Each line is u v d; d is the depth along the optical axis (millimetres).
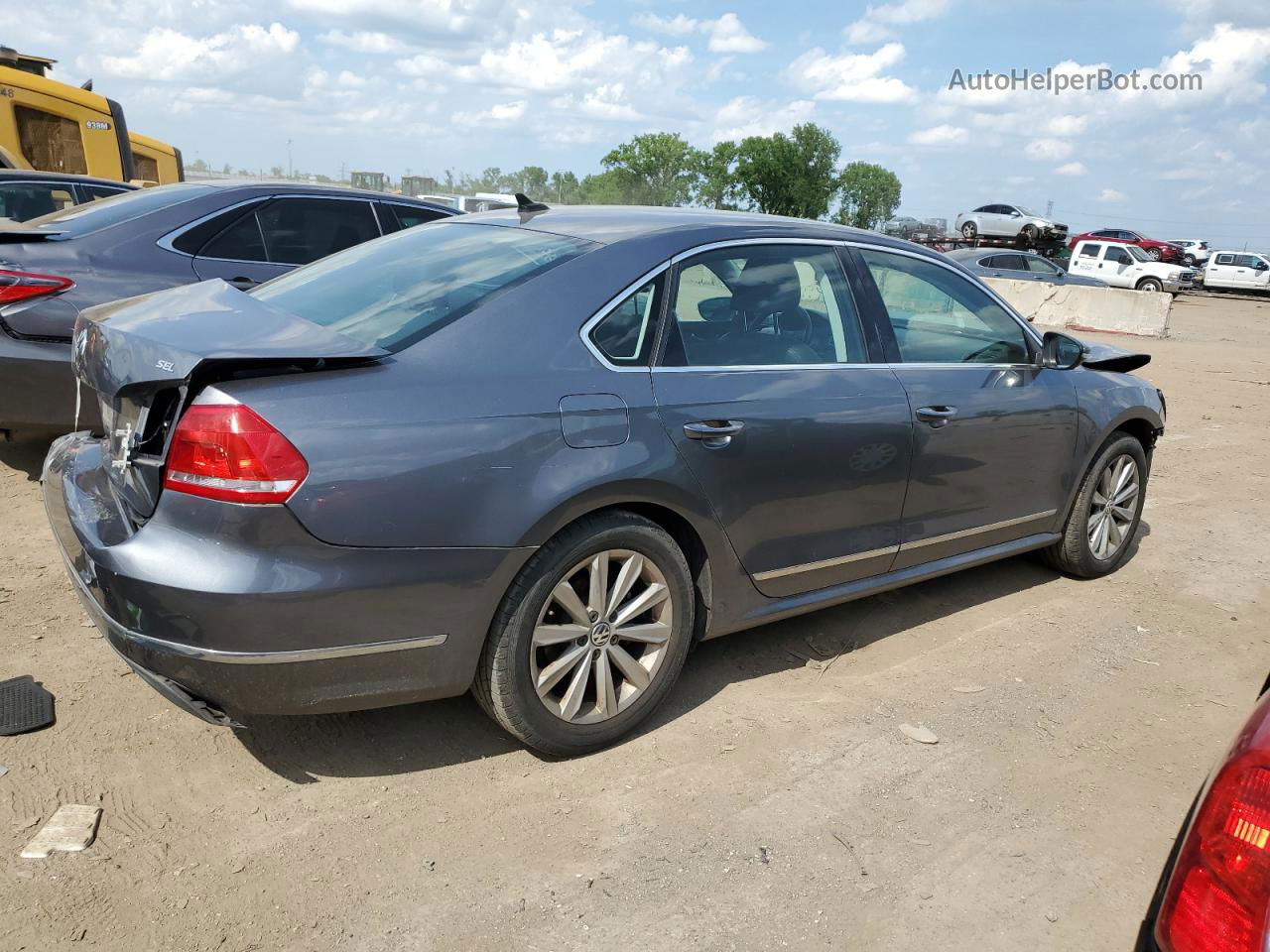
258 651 2496
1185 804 3109
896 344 3904
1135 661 4156
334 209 6473
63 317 5113
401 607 2645
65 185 8977
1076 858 2805
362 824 2744
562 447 2840
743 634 4164
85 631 3762
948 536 4156
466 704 3445
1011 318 4453
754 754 3225
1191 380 13703
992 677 3912
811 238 3762
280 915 2383
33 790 2777
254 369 2508
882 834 2848
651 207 3877
